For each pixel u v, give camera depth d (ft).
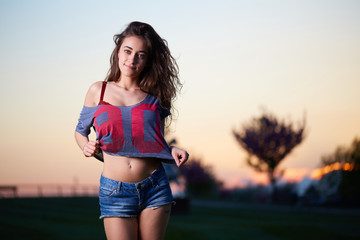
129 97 8.43
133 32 8.45
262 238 36.88
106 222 8.05
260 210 70.38
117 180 7.99
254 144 94.84
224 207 77.71
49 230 35.88
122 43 8.46
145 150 8.09
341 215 61.00
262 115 96.94
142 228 8.13
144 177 8.08
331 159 74.84
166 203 8.19
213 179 117.91
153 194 8.13
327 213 64.39
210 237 35.96
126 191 7.96
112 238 7.93
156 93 8.71
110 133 8.01
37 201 69.15
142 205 8.07
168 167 43.91
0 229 34.60
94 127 8.25
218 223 45.96
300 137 93.66
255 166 96.58
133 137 8.09
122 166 8.02
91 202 75.72
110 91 8.43
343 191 73.36
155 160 8.30
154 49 8.68
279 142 94.12
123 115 8.16
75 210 59.16
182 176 110.52
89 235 34.78
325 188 74.84
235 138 96.99
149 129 8.21
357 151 72.54
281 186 97.04
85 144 8.41
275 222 49.44
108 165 8.15
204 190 116.37
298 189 81.87
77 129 8.62
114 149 8.00
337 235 39.60
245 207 79.15
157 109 8.53
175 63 9.02
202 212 64.59
